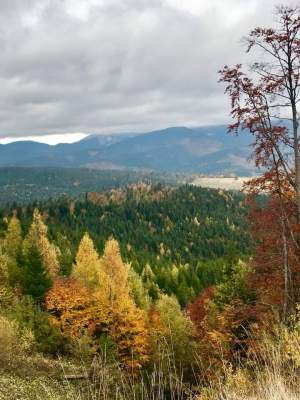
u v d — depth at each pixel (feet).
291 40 59.82
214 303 98.99
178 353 88.89
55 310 148.15
